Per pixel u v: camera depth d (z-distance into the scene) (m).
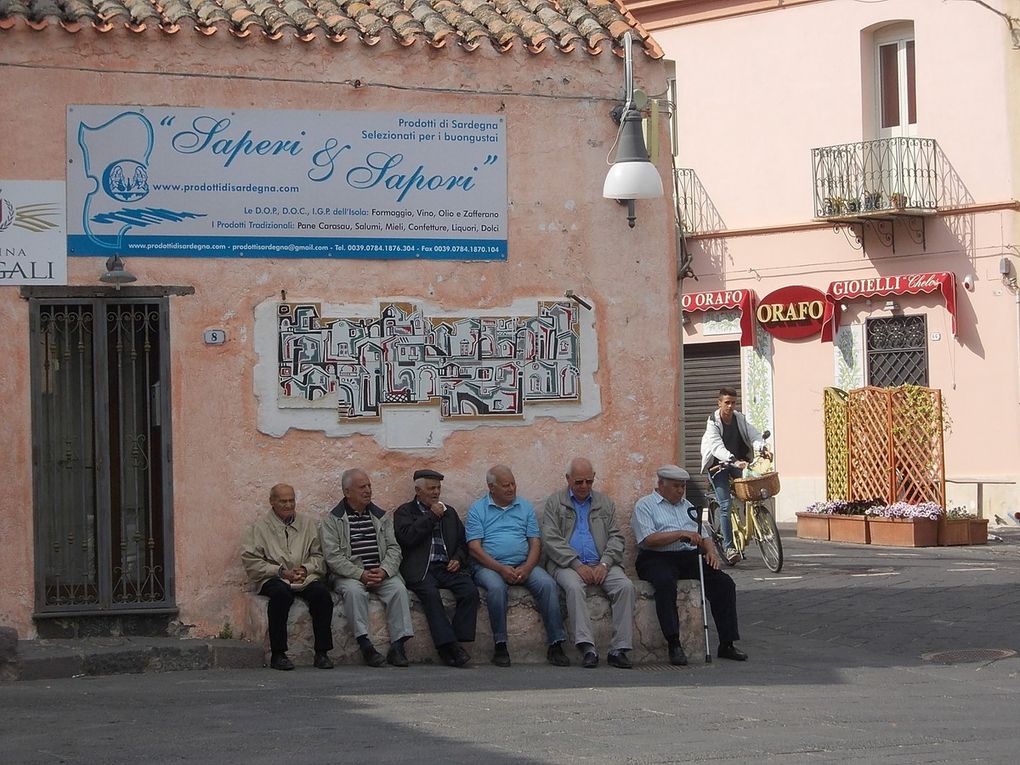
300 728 9.99
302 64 13.76
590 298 14.39
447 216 14.07
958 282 27.31
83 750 9.29
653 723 10.27
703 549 13.77
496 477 13.67
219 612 13.46
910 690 11.92
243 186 13.62
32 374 13.14
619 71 14.50
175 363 13.45
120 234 13.37
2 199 13.14
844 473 24.19
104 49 13.36
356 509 13.38
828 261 28.94
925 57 27.88
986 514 26.72
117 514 13.43
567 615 13.57
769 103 29.72
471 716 10.47
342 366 13.80
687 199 30.62
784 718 10.52
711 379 30.56
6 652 12.43
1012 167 26.86
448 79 14.09
